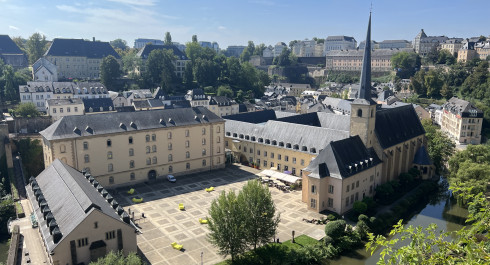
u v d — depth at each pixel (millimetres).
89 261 64125
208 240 72812
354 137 108062
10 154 124562
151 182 116375
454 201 111938
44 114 184500
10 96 198375
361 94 108688
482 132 193125
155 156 116750
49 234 65188
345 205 96438
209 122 126812
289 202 102562
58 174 82688
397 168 122250
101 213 64500
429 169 128375
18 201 99875
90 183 85438
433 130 151625
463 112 181875
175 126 119062
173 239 80875
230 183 116625
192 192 108562
